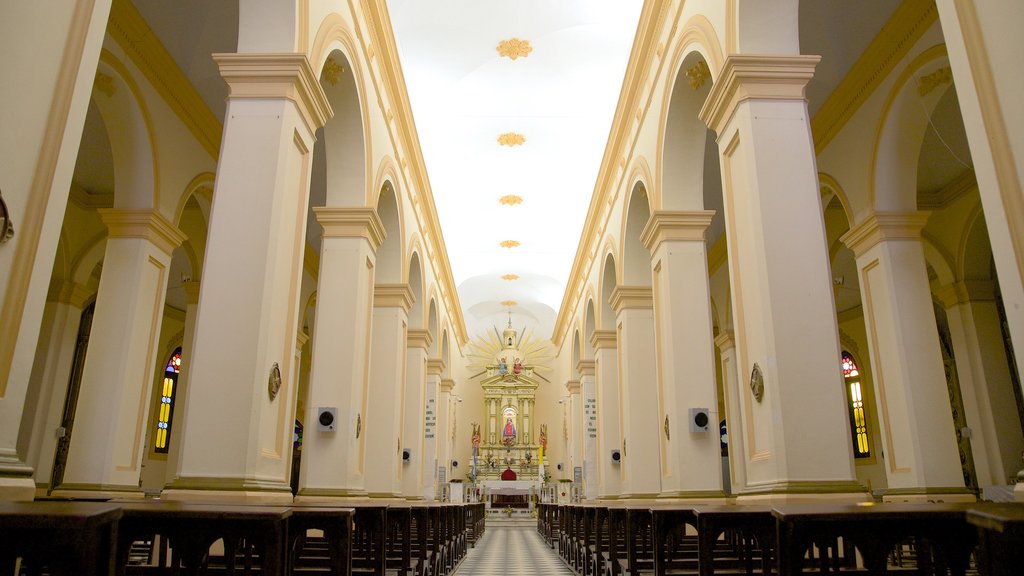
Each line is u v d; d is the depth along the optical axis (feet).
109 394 25.85
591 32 39.96
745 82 19.60
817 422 17.22
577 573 27.30
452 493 77.30
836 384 17.52
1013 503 7.99
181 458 16.49
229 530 8.60
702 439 26.73
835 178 31.01
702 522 11.45
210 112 31.24
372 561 17.26
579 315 63.93
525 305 95.76
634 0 36.70
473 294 88.84
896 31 26.37
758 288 18.42
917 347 26.91
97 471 25.12
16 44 9.64
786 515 8.25
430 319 57.47
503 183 59.41
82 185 38.32
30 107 9.85
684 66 25.95
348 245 27.37
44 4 10.13
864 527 8.27
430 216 50.55
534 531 59.98
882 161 28.30
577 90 45.78
